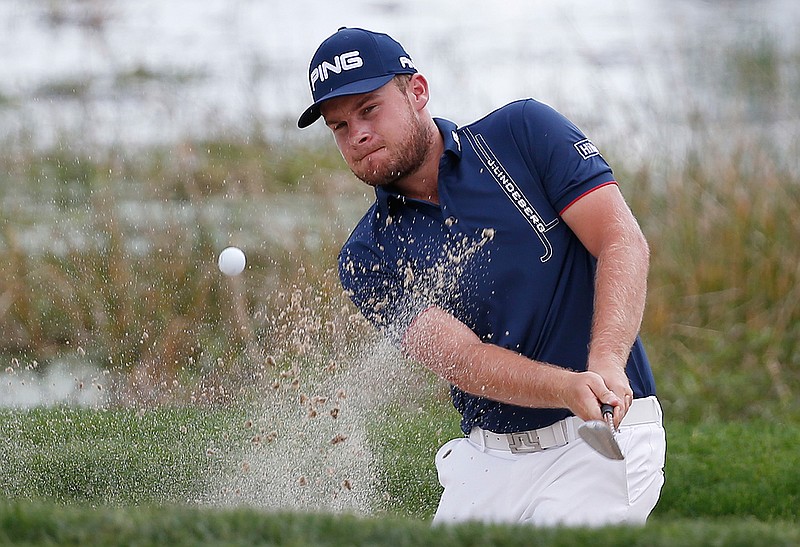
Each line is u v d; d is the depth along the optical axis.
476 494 12.91
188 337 24.67
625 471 12.11
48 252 26.25
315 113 12.54
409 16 41.16
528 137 12.28
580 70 33.44
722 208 27.25
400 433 17.72
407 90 12.26
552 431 12.36
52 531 9.70
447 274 12.34
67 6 39.28
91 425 19.94
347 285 13.15
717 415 24.14
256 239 26.06
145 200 27.39
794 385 25.00
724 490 18.17
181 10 40.50
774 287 26.62
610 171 12.27
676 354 26.23
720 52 31.31
